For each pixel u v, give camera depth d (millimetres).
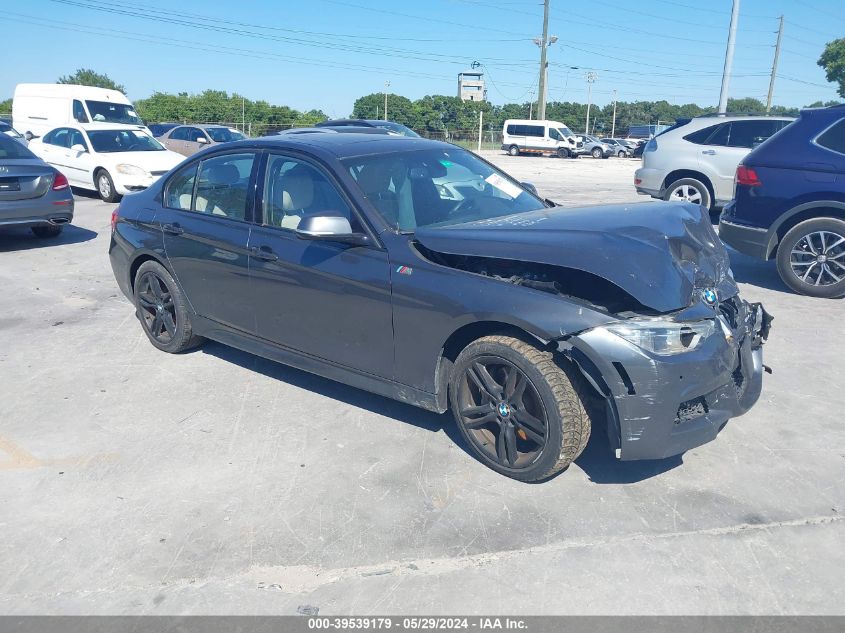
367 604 2744
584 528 3197
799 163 6598
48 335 5883
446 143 4934
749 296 6852
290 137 4648
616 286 3428
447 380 3787
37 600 2789
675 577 2865
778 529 3172
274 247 4293
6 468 3785
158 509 3391
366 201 3957
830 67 53781
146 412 4434
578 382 3346
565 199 14562
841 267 6566
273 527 3238
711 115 11344
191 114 52406
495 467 3648
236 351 5496
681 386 3180
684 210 3986
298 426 4227
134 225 5359
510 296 3371
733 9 21797
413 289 3660
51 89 17344
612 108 103750
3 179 8805
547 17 42812
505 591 2801
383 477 3650
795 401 4469
